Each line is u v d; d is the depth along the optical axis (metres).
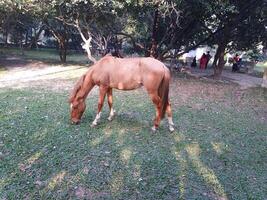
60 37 22.23
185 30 16.70
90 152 5.95
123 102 9.84
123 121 7.84
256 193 4.97
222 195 4.87
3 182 4.84
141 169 5.44
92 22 16.31
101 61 7.19
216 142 6.96
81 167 5.39
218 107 10.41
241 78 20.16
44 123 7.35
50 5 14.53
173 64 21.20
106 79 7.14
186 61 26.95
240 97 12.57
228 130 7.87
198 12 14.34
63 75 15.41
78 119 7.38
